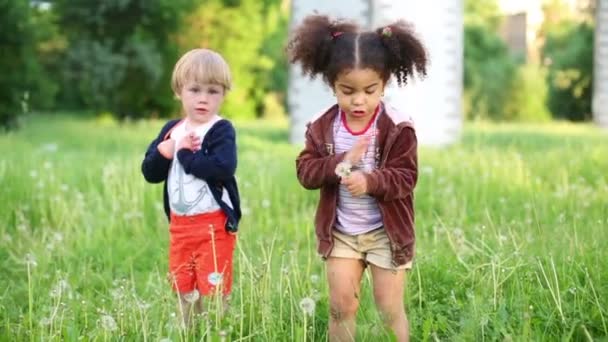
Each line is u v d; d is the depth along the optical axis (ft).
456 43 58.44
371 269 18.22
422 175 40.19
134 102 115.24
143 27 112.06
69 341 18.43
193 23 119.65
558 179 39.99
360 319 20.04
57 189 35.83
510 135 67.56
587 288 20.72
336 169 16.84
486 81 135.74
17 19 83.51
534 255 23.06
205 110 20.18
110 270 26.45
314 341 19.40
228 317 19.60
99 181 38.99
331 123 18.17
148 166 20.58
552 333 18.81
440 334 19.62
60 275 23.63
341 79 17.25
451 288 22.48
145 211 34.65
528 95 135.74
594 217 29.78
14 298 24.14
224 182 20.26
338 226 18.11
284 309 20.67
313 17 18.13
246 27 123.75
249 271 21.39
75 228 31.89
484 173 39.19
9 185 36.37
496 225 30.01
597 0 84.38
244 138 67.67
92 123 104.47
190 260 20.22
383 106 18.16
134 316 19.63
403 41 17.78
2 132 78.54
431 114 57.98
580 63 127.34
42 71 93.15
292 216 34.45
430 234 30.94
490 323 19.39
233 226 20.16
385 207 17.70
